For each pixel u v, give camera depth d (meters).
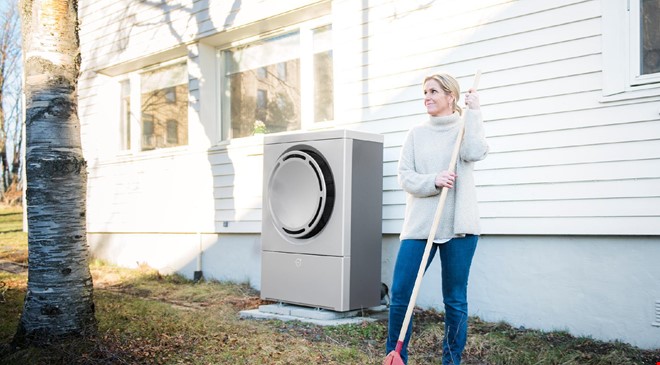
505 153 4.73
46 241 3.99
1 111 26.47
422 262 3.13
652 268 4.05
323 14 6.30
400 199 5.41
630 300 4.13
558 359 3.72
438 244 3.33
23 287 6.38
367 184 5.07
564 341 4.18
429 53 5.26
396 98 5.49
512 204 4.67
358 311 5.07
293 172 5.08
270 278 5.31
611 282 4.22
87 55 9.14
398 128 5.46
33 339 3.91
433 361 3.75
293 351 3.82
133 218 8.35
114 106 9.14
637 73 4.12
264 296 5.35
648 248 4.07
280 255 5.24
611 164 4.20
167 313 4.99
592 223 4.27
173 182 7.78
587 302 4.32
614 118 4.19
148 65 8.55
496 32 4.82
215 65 7.58
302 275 5.07
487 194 4.80
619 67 4.18
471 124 3.26
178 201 7.70
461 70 5.03
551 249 4.52
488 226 4.79
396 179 5.45
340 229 4.85
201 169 7.42
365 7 5.73
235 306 5.65
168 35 7.79
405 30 5.43
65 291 4.00
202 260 7.44
